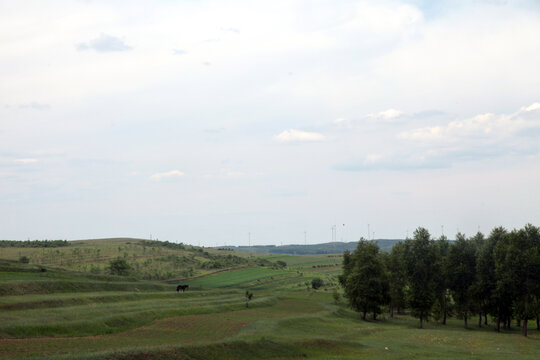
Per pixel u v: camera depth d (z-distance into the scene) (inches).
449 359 2733.8
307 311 5034.5
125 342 2645.2
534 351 3213.6
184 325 3415.4
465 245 5152.6
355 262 5433.1
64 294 4256.9
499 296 4424.2
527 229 4571.9
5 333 2503.7
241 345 2689.5
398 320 5270.7
